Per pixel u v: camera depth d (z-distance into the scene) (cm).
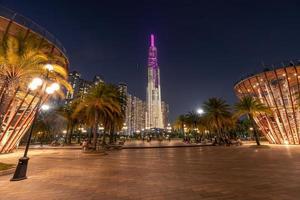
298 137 4231
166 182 902
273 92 4578
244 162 1566
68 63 3303
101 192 755
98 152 2489
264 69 4650
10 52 1412
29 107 2747
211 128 6247
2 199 689
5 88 1630
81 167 1414
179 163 1559
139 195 708
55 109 5625
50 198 690
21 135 3016
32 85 1250
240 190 749
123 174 1117
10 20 2259
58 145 5262
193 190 758
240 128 10162
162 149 3422
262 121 4950
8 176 1123
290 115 4359
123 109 4275
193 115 7256
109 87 3288
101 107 2938
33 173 1185
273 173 1084
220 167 1326
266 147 3319
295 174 1049
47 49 2570
